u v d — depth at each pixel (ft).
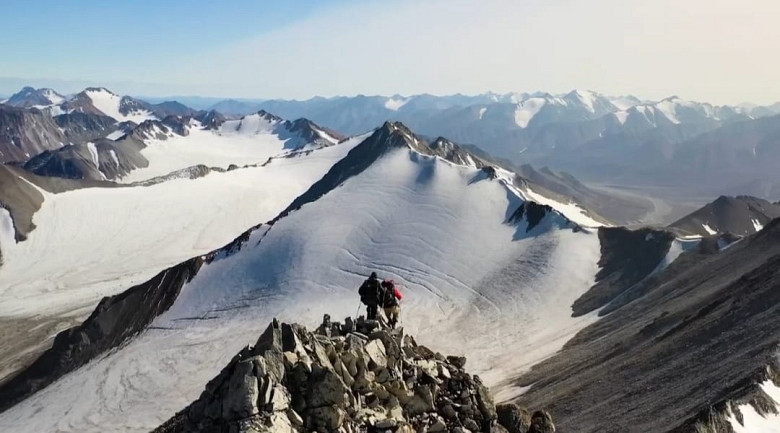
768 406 124.57
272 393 48.93
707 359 159.22
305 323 336.70
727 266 267.18
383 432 52.08
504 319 328.90
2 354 391.24
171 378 299.99
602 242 393.09
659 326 215.31
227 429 47.67
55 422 272.31
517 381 230.89
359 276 385.50
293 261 405.80
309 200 575.79
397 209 463.83
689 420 121.70
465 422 58.85
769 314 164.45
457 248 412.36
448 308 346.33
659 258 340.80
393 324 73.31
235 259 423.23
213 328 350.64
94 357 350.02
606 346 229.25
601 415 154.71
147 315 382.42
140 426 257.55
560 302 340.39
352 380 54.75
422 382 60.08
